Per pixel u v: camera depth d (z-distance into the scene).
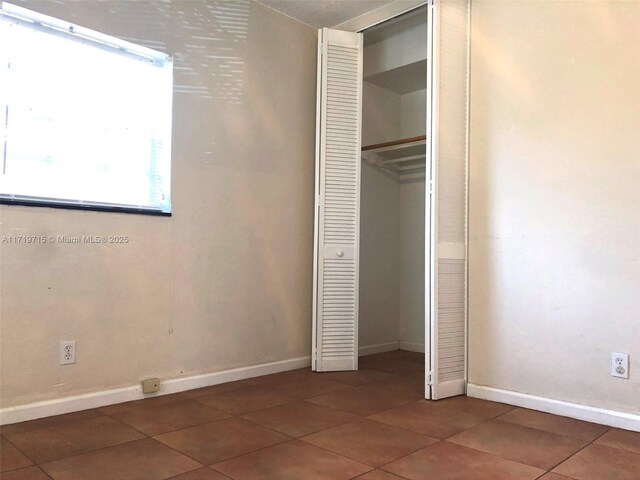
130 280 2.66
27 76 2.34
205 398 2.74
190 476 1.76
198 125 2.95
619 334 2.36
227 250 3.09
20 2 2.28
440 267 2.80
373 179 4.19
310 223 3.61
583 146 2.50
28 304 2.31
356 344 3.50
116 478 1.74
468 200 2.93
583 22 2.52
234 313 3.13
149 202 2.78
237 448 2.02
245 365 3.20
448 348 2.83
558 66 2.60
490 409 2.61
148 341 2.73
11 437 2.10
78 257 2.47
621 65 2.39
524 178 2.71
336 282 3.47
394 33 3.82
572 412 2.48
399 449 2.03
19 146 2.31
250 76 3.23
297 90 3.54
